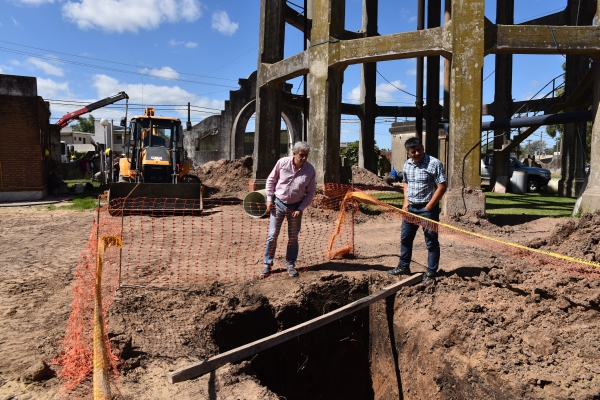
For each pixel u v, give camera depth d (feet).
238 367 12.16
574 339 12.34
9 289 17.17
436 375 14.51
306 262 21.84
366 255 23.26
